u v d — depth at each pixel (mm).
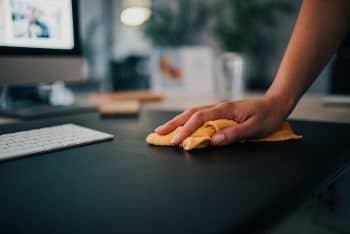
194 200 290
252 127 459
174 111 757
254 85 1867
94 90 1546
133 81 1433
